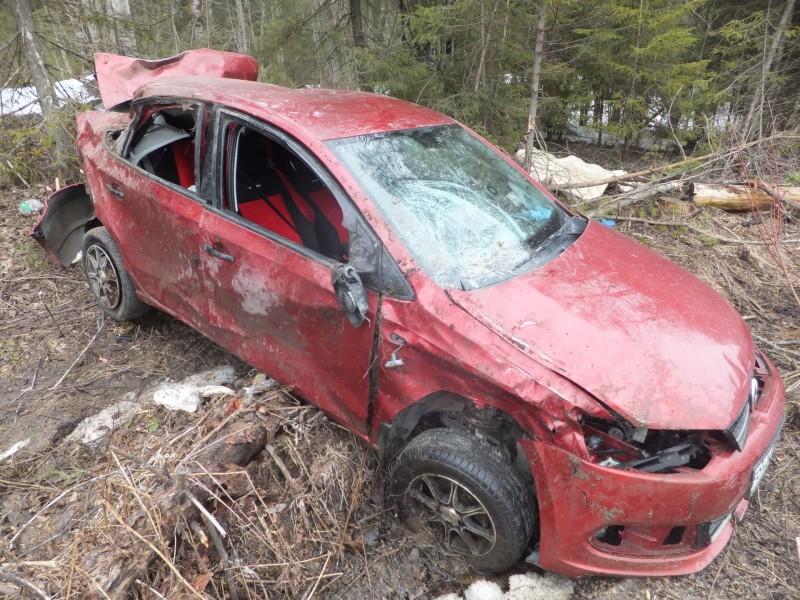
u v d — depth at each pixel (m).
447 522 2.44
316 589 2.41
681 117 9.60
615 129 9.48
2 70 6.96
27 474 2.79
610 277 2.62
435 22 7.40
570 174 7.03
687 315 2.48
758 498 2.93
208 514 2.35
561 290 2.45
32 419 3.13
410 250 2.44
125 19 7.23
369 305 2.42
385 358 2.40
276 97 3.06
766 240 5.60
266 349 2.93
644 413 2.06
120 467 2.52
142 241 3.45
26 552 2.30
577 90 10.05
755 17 9.63
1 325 4.12
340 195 2.57
